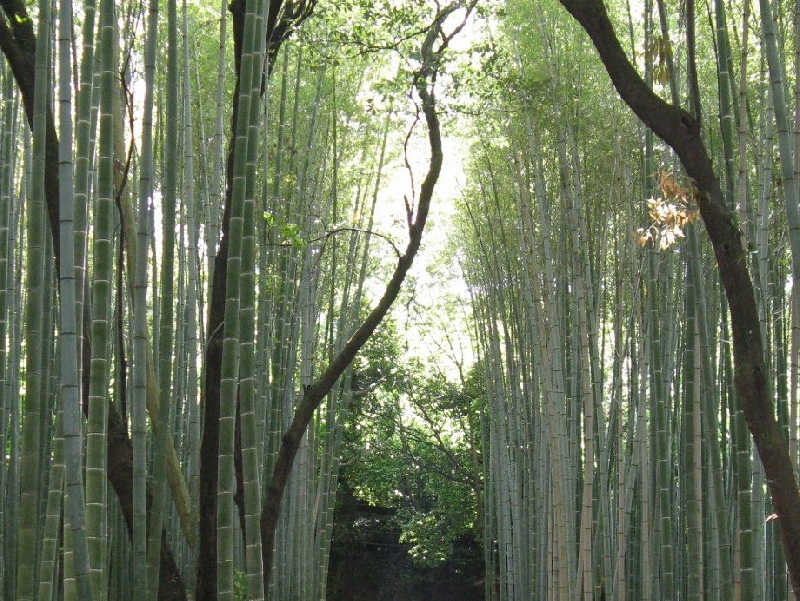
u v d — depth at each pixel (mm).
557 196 9867
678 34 7078
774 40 4133
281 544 8578
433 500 18328
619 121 8375
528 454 10875
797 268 4047
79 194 3975
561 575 8086
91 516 3906
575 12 3877
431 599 17359
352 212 10852
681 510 8633
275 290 7590
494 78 7094
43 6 4340
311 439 9625
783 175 4094
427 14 6781
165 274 4855
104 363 3969
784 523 3580
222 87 6719
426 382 17031
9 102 6438
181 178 8656
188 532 6188
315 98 9062
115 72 4133
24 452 4164
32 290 4230
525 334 10922
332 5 6895
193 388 6910
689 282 5117
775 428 3643
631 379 8633
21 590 4098
